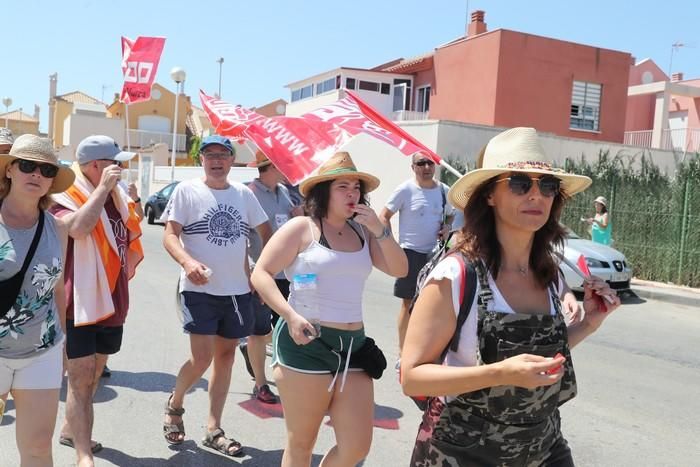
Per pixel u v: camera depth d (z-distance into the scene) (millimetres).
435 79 29266
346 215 3174
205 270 4027
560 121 26500
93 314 3850
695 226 13445
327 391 3041
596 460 4410
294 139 4984
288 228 3174
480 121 26359
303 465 3133
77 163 4188
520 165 2201
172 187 22719
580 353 7672
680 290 12938
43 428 3074
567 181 2311
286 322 3098
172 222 4230
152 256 14172
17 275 2986
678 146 30812
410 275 6207
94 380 3996
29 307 3016
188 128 51562
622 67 27406
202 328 4152
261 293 3090
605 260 11656
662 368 7152
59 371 3152
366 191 3311
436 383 2037
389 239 3197
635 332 9195
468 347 2154
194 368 4184
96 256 3922
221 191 4402
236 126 5164
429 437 2262
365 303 10000
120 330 4188
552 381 1886
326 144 4965
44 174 3041
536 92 26031
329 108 5184
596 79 26984
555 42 26203
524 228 2213
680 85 29594
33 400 3057
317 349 3031
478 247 2221
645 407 5621
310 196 3209
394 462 4207
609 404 5668
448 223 6234
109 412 4918
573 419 5230
